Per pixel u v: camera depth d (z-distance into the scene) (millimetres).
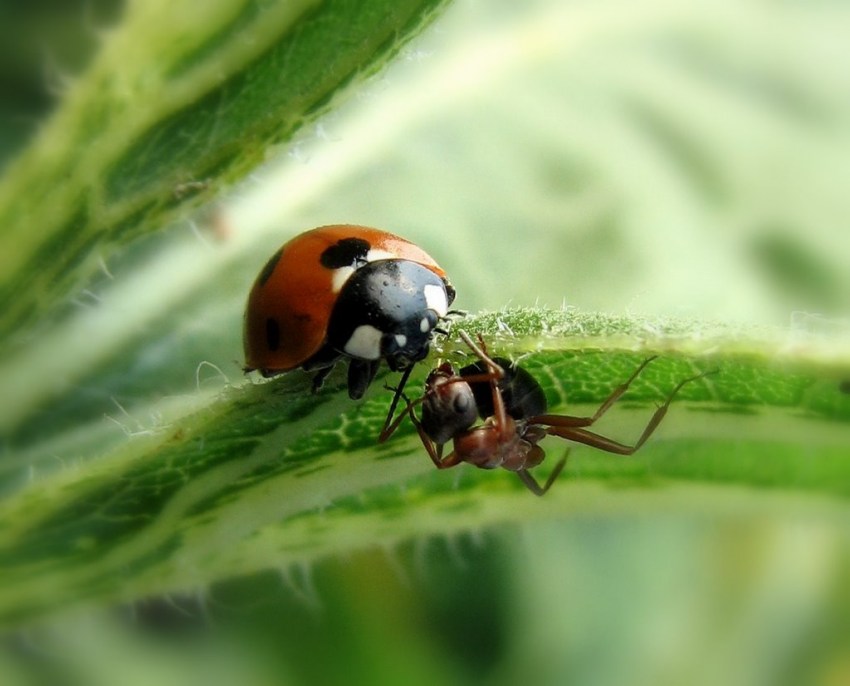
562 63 63
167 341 51
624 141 63
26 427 46
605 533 63
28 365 46
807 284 63
